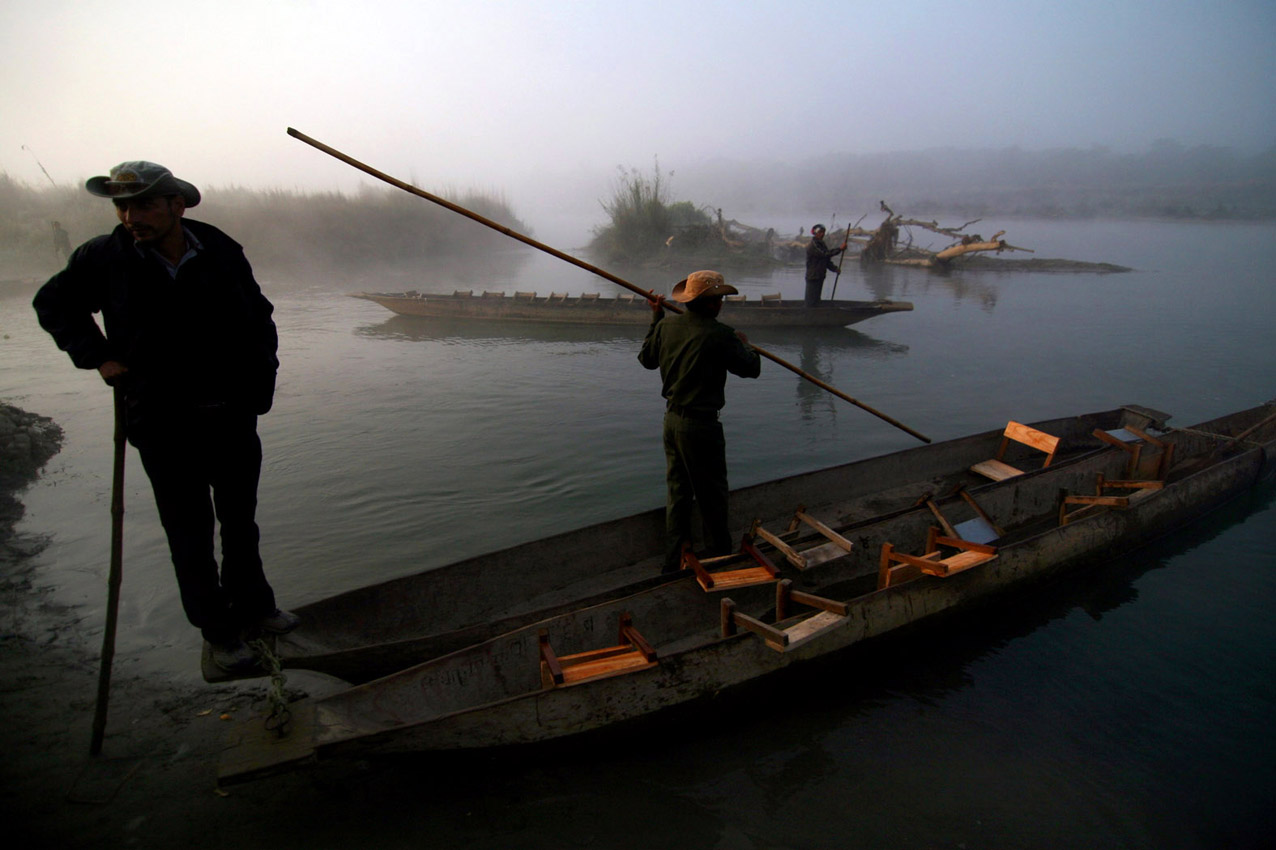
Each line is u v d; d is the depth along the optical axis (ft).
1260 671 13.16
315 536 17.56
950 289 60.18
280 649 10.74
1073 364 34.58
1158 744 11.44
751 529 14.88
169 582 15.31
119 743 10.69
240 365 9.22
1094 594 15.65
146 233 8.21
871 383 31.45
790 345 38.75
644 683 10.59
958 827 9.84
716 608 13.82
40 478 20.79
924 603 13.34
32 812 9.39
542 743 10.04
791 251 83.30
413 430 25.09
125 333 8.51
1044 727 11.78
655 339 14.37
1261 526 18.74
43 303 8.45
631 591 13.01
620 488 20.45
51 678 12.12
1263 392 29.91
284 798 9.85
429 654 11.31
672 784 10.41
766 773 10.69
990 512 17.74
